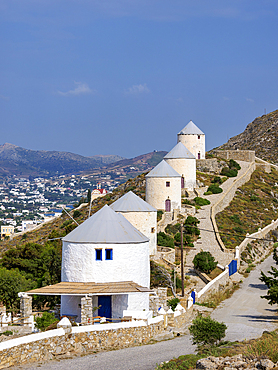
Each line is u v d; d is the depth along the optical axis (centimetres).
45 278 4675
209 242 6875
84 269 3288
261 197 10200
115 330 2567
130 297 3164
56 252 5003
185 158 9112
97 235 3322
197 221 7344
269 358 1981
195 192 9131
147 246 3525
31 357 2144
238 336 3256
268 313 4350
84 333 2427
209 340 2617
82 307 2831
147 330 2780
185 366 2089
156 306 3484
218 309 4528
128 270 3331
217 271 5850
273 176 12044
